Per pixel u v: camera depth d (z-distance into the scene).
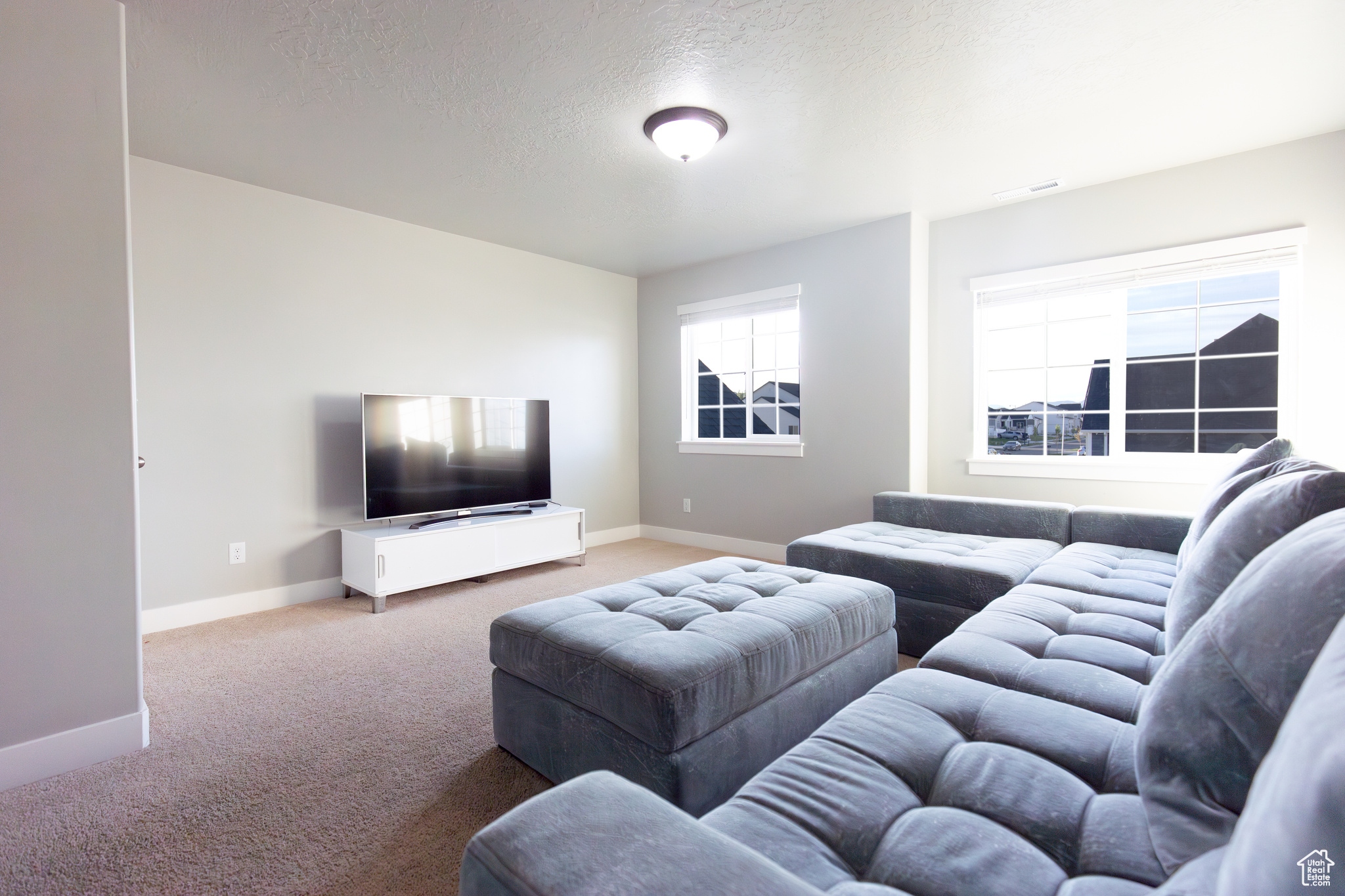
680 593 2.05
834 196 3.44
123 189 1.86
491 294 4.25
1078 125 2.65
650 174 3.11
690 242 4.27
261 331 3.24
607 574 4.00
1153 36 2.06
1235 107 2.52
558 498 4.72
